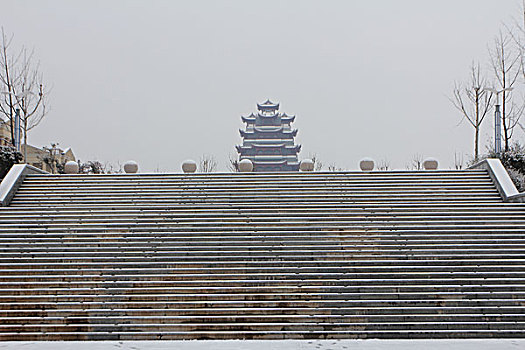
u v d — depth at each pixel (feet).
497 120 128.57
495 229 84.28
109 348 59.00
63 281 74.18
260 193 102.42
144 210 95.35
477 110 168.76
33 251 81.41
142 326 66.44
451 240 81.61
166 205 97.71
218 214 92.02
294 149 383.04
